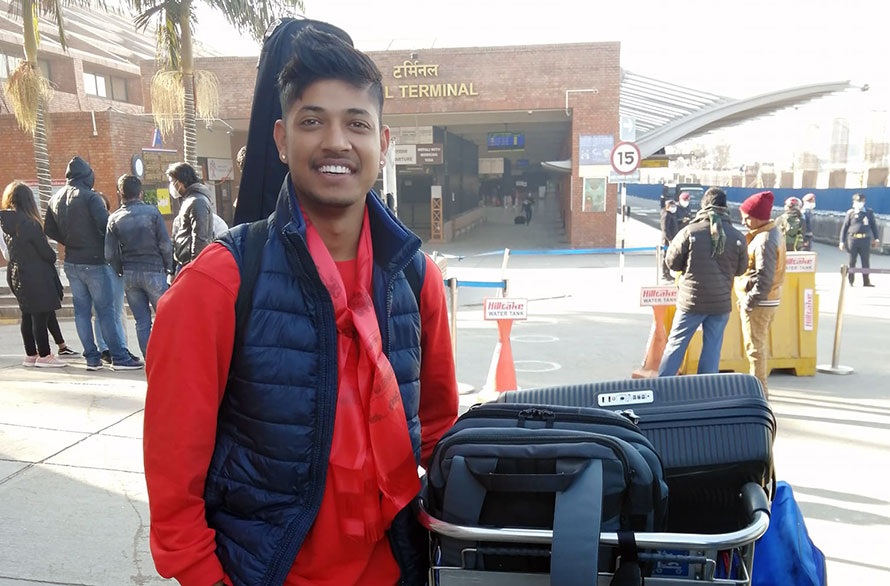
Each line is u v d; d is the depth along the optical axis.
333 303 1.35
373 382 1.37
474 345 7.94
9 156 17.20
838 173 31.91
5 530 3.30
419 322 1.53
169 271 6.33
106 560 3.06
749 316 5.56
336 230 1.41
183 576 1.28
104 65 29.44
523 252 10.16
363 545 1.40
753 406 1.82
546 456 1.42
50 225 6.33
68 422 4.86
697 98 23.89
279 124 1.44
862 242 12.20
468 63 20.23
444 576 1.51
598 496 1.37
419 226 29.17
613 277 14.28
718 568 1.53
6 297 10.73
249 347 1.32
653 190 59.78
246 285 1.32
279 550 1.32
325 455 1.33
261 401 1.32
